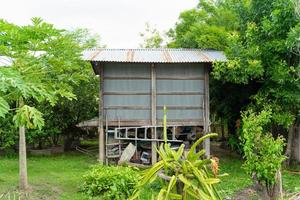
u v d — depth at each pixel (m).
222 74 11.88
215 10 16.72
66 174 11.39
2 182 9.58
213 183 2.05
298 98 11.22
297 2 10.49
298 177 10.98
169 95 12.89
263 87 12.20
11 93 6.09
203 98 12.91
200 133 14.10
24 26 6.23
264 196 7.94
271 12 11.23
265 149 7.81
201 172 2.10
